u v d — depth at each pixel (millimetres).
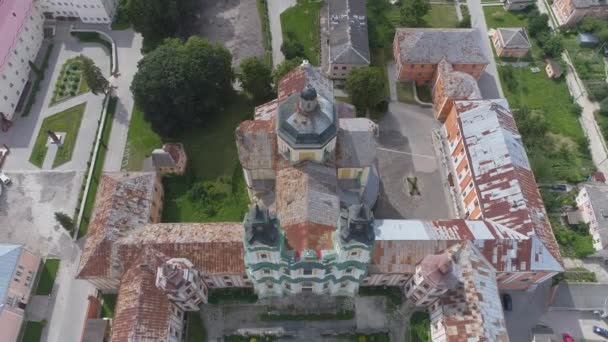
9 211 85375
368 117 98812
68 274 78500
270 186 79250
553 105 103188
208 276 70438
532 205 73812
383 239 69625
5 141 94062
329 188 70062
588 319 76312
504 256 69312
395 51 106188
